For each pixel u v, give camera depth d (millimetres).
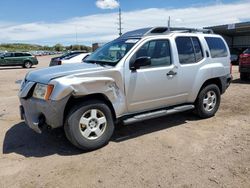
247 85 11609
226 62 6941
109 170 4137
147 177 3918
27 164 4387
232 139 5266
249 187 3635
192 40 6230
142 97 5363
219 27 32312
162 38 5672
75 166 4281
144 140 5285
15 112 7582
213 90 6629
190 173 4008
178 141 5207
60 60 15172
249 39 36969
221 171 4051
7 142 5320
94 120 4809
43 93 4535
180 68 5867
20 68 27953
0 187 3754
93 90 4672
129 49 5238
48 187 3725
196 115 6762
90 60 5723
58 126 4621
